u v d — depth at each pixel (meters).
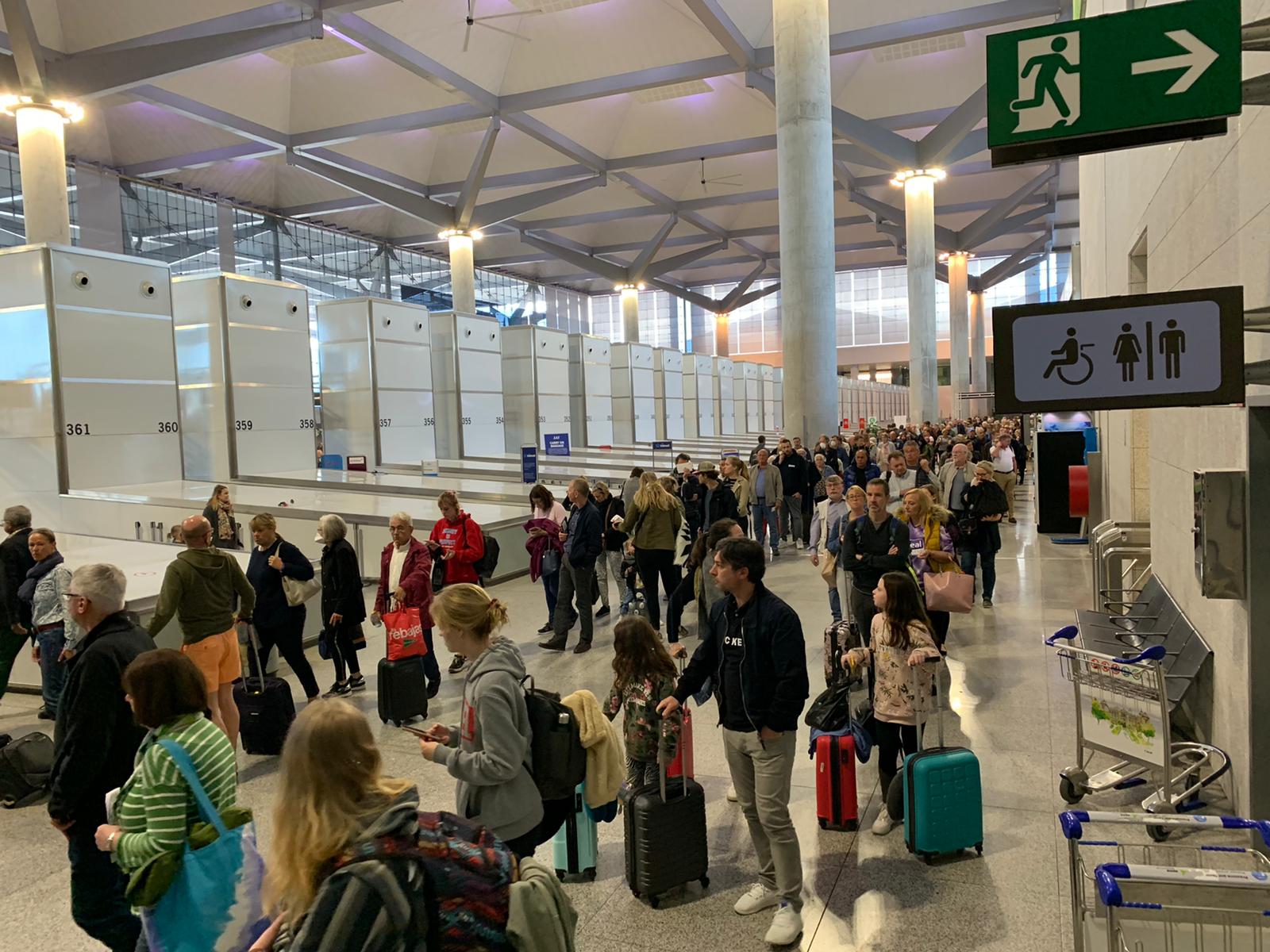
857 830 4.42
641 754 3.99
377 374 19.55
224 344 16.39
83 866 3.04
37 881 4.21
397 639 6.01
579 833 3.97
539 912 1.82
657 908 3.73
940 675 4.27
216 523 10.27
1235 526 3.67
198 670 2.68
